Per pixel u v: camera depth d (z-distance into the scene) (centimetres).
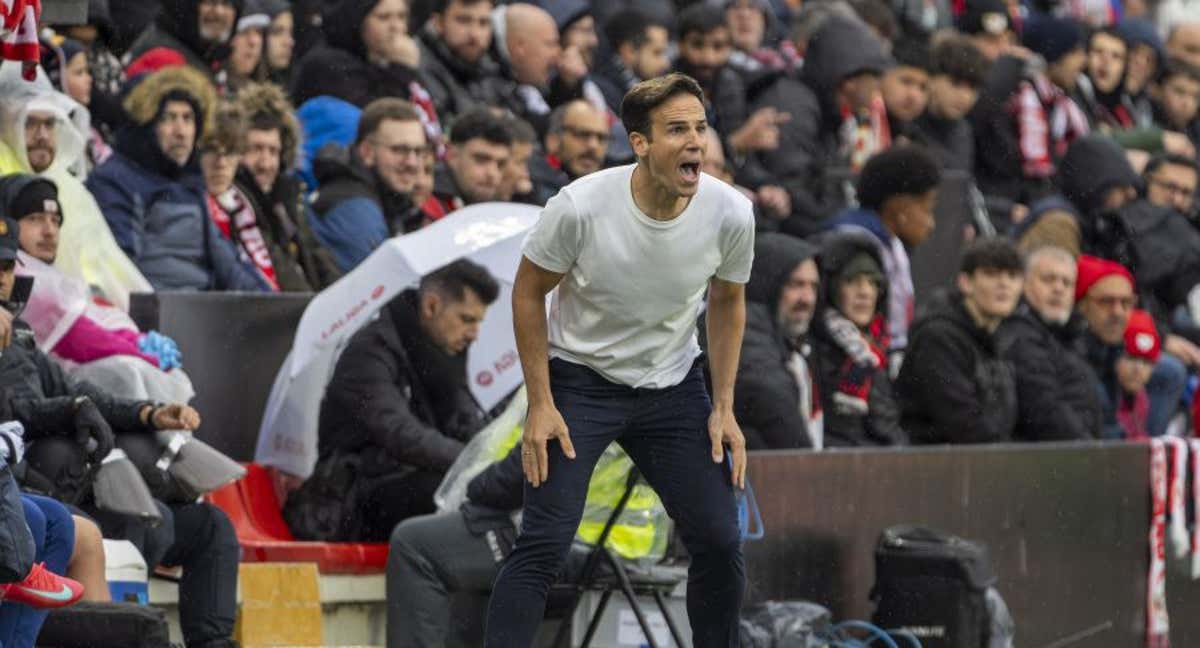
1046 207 4262
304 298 3212
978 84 4569
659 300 2169
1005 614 3148
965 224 4234
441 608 2709
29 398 2545
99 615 2248
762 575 2986
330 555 2936
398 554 2712
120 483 2520
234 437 3141
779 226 4072
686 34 4288
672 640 2816
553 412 2183
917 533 3141
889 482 3197
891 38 4972
